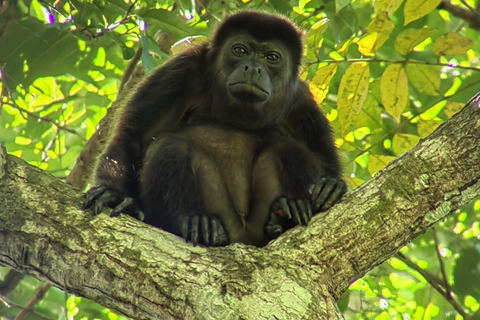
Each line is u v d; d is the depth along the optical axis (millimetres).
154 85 9945
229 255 6730
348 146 11656
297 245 7020
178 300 6477
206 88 10102
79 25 11727
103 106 14383
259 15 9992
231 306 6254
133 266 6711
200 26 11484
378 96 12125
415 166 7500
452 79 13508
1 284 12758
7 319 13305
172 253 6789
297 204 8281
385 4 11047
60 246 6914
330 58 12930
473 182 7414
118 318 13688
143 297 6602
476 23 14719
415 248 14625
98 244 6879
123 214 7266
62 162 14445
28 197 7180
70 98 14344
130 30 11461
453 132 7582
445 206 7379
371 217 7242
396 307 13688
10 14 12172
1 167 7188
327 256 6996
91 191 7535
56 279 6961
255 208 9203
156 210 8742
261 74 9094
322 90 11008
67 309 12719
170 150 8891
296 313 6301
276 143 9625
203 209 8922
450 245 14570
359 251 7109
